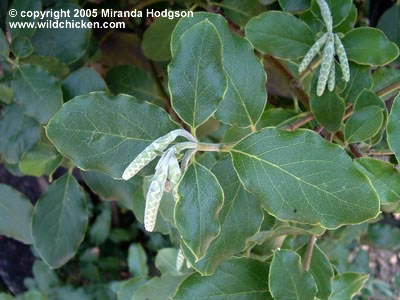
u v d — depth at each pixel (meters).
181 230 0.21
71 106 0.22
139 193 0.33
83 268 0.65
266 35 0.29
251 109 0.25
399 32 0.35
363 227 0.47
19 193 0.38
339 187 0.21
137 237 0.70
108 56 0.46
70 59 0.33
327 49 0.28
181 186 0.21
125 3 0.42
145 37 0.38
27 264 0.68
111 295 0.63
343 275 0.30
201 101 0.22
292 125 0.30
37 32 0.33
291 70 0.34
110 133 0.22
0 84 0.34
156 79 0.40
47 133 0.22
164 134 0.22
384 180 0.25
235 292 0.25
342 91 0.29
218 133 0.41
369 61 0.29
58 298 0.62
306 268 0.28
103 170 0.22
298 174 0.21
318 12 0.30
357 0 0.43
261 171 0.22
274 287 0.23
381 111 0.28
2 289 0.67
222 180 0.24
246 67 0.25
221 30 0.25
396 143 0.23
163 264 0.38
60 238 0.36
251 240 0.27
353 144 0.29
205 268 0.23
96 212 0.67
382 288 0.63
